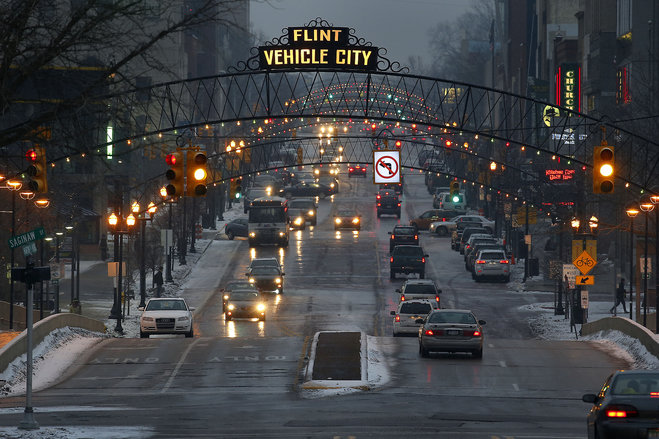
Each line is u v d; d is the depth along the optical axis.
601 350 102.81
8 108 43.31
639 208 142.62
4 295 143.75
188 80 79.19
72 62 44.03
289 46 107.81
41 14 42.75
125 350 101.31
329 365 86.25
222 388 79.12
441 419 61.91
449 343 93.81
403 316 118.62
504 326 144.88
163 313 121.38
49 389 79.62
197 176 80.44
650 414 42.28
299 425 59.31
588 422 46.78
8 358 85.31
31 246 70.75
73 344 104.00
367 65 109.88
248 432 56.31
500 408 67.56
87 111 44.16
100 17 42.00
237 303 143.88
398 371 87.69
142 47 43.31
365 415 63.81
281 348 101.81
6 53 41.62
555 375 85.69
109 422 60.81
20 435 53.47
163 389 78.81
